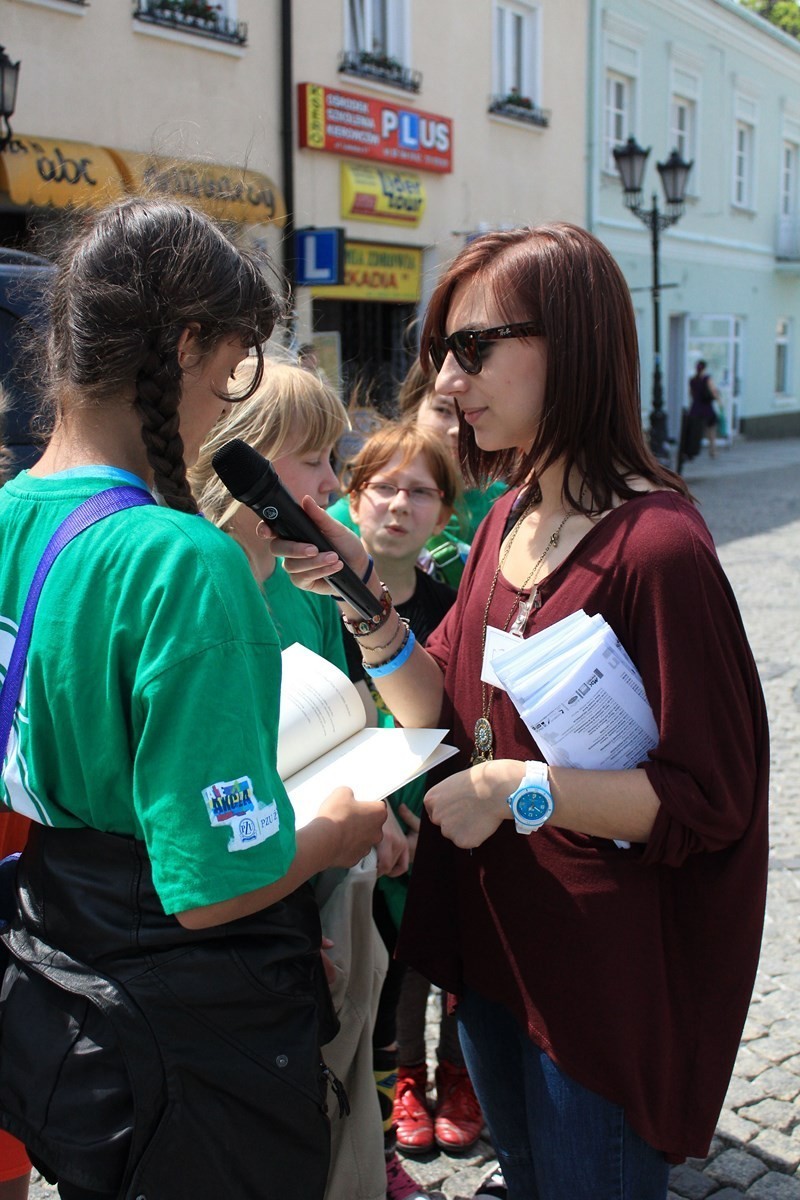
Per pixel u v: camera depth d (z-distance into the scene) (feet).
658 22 53.52
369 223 36.42
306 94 32.71
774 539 33.53
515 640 4.68
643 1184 4.66
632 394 4.72
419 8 37.01
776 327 73.41
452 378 4.84
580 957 4.54
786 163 72.33
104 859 3.82
